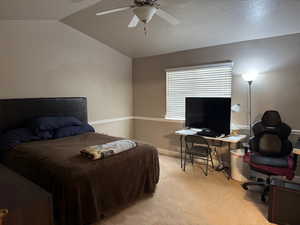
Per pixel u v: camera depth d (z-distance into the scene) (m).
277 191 2.22
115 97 4.91
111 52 4.74
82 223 2.05
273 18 2.84
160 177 3.48
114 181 2.35
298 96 3.14
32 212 1.75
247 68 3.54
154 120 4.91
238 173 3.31
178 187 3.12
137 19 2.50
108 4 2.97
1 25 3.21
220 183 3.25
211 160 3.84
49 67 3.78
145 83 5.01
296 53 3.11
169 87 4.60
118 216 2.41
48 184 2.10
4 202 1.70
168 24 3.36
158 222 2.30
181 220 2.34
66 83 4.02
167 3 2.70
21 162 2.53
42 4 2.87
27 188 1.95
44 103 3.65
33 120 3.33
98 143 2.97
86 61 4.29
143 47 4.44
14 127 3.34
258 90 3.46
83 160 2.26
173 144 4.61
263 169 2.65
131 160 2.57
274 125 2.94
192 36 3.66
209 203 2.69
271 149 2.94
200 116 3.81
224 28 3.26
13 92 3.39
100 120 4.64
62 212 1.96
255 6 2.64
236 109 3.50
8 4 2.71
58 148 2.67
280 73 3.25
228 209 2.55
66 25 3.92
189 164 4.10
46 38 3.70
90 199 2.09
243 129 3.64
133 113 5.34
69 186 1.95
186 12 2.92
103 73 4.62
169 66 4.54
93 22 3.63
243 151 3.40
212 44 3.85
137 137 5.30
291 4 2.52
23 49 3.45
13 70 3.37
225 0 2.60
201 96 4.14
